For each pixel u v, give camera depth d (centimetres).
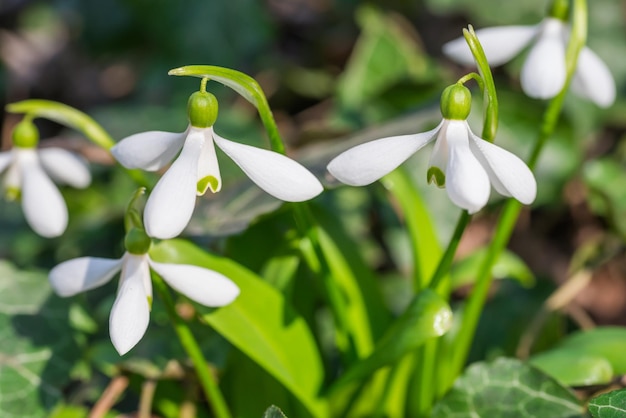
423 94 58
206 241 45
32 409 42
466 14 63
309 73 69
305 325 41
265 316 41
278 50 73
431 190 55
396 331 39
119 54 78
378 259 56
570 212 62
